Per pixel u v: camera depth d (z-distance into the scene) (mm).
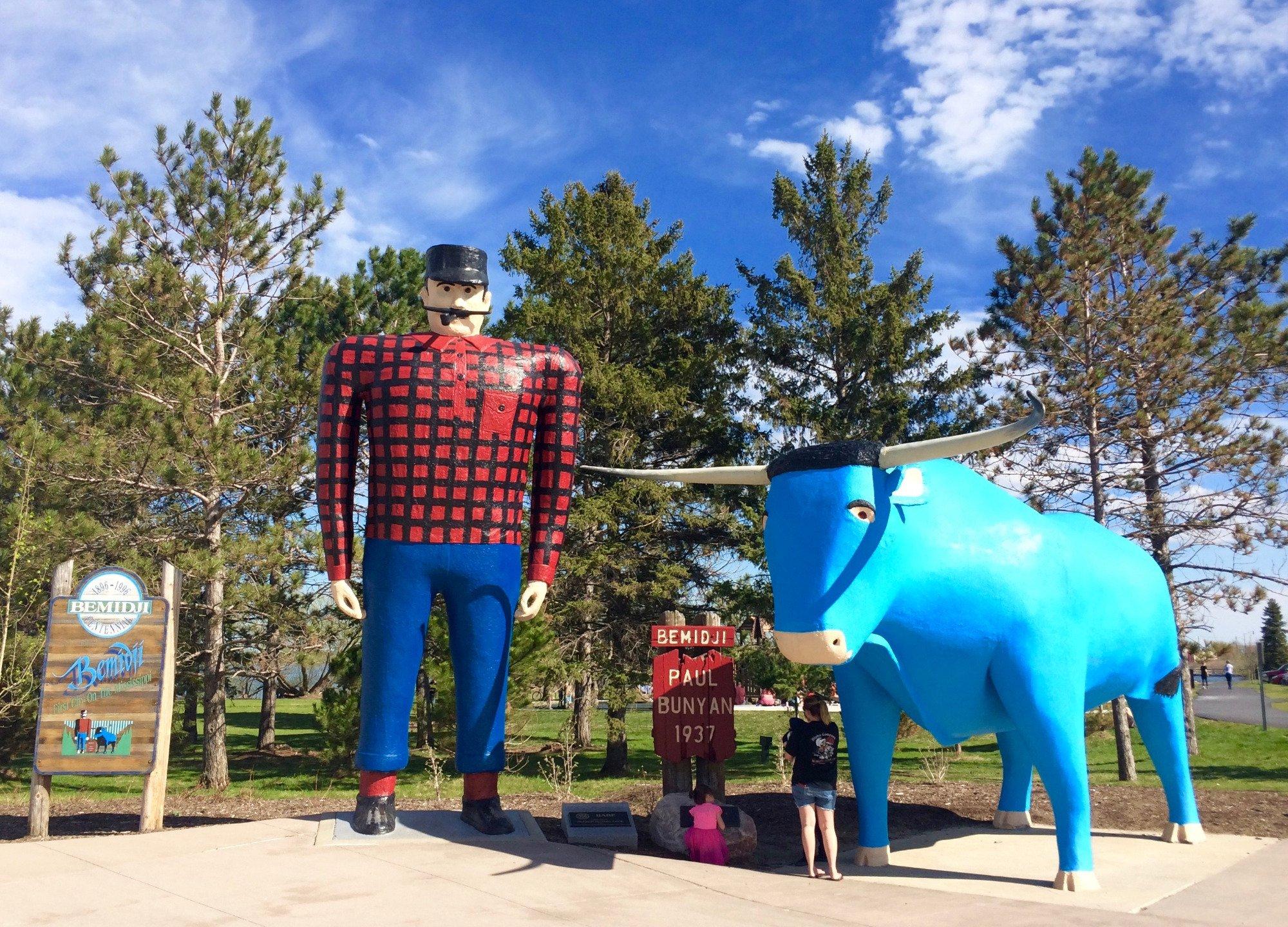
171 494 15812
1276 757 15781
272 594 15547
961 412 17359
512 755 18547
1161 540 15703
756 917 5082
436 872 5898
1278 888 6203
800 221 19250
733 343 19031
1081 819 6250
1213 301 16219
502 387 7137
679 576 17281
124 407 14633
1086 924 5074
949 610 6332
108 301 15633
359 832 6871
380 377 6977
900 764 16625
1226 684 38969
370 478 7121
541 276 17969
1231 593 15492
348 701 14414
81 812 10836
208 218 16500
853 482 5863
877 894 5777
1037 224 16891
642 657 17422
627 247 18672
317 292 17828
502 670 7191
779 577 5898
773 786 11953
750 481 6445
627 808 7562
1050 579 6527
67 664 8398
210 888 5449
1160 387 15508
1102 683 7246
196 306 15945
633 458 17812
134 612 8555
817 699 6621
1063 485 16062
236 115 16812
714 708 8016
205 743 15047
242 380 16047
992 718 6793
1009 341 16906
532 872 5934
